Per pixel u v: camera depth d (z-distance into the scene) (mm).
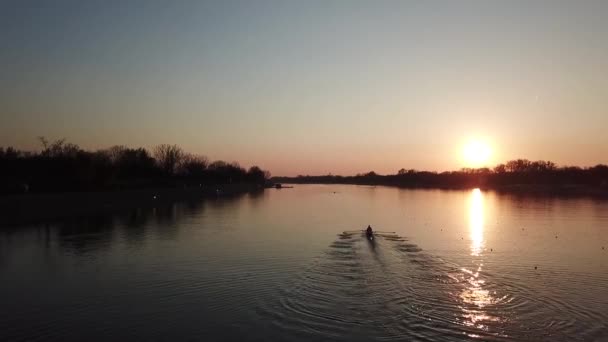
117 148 155750
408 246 41125
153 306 23547
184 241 44250
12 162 84000
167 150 155875
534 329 20234
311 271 30906
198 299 24703
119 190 94438
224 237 47062
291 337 19344
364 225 58375
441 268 31812
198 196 131875
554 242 43750
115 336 19656
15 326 20875
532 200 114062
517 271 31062
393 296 24969
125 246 41219
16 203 60500
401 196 144625
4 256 36562
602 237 47281
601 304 23703
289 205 99938
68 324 21078
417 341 18938
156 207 89438
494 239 45625
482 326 20578
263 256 36344
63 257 36125
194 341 19062
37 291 26469
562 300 24406
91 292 26219
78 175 87375
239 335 19609
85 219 63531
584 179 180500
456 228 55000
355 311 22516
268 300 24375
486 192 168875
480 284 27547
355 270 31172
